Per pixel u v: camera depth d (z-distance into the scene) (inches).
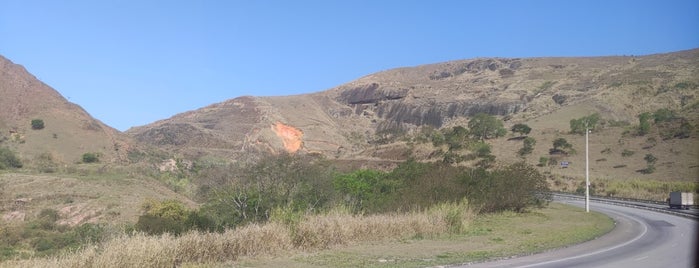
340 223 693.9
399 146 3671.3
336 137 5831.7
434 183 1209.4
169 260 486.6
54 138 3206.2
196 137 4982.8
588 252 663.1
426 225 792.9
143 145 3969.0
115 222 1608.0
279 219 679.7
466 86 7327.8
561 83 6166.3
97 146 3339.1
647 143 2888.8
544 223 1088.8
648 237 872.3
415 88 7741.1
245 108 5974.4
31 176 2246.6
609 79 5516.7
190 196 2278.5
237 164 1594.5
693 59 5418.3
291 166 1290.6
